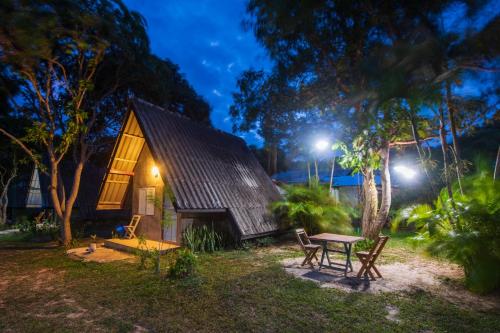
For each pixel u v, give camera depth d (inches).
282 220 510.6
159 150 418.0
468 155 708.0
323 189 562.3
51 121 447.8
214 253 368.8
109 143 737.0
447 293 221.6
